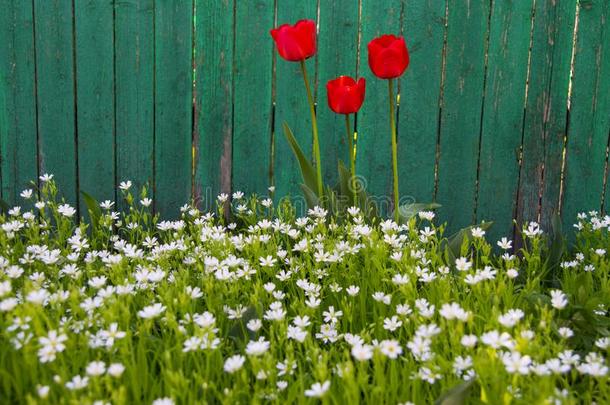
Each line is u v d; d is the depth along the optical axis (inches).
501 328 66.6
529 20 85.1
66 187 89.3
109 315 64.7
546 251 81.5
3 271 70.7
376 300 70.4
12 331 64.2
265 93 87.2
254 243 74.0
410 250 74.0
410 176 87.7
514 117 86.4
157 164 88.7
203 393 62.5
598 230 80.1
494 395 61.9
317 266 73.5
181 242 76.1
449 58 85.9
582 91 85.9
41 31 87.1
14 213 78.9
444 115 86.7
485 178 87.3
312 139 87.6
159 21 86.7
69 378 63.7
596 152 86.5
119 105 88.0
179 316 70.5
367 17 85.7
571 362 64.2
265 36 86.4
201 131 88.0
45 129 88.4
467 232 78.0
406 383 64.1
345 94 78.3
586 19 84.9
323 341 70.4
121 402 60.3
